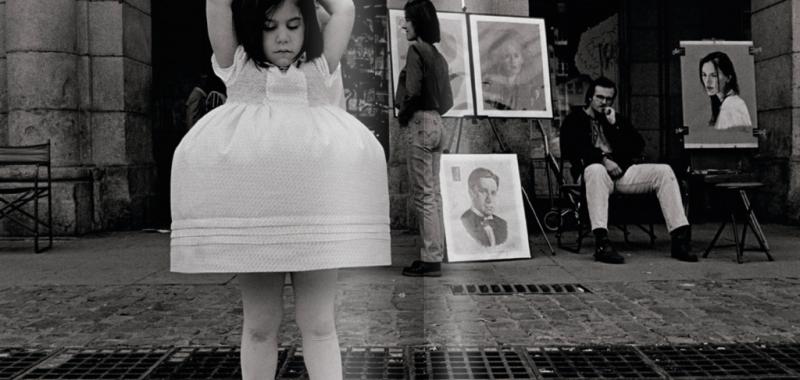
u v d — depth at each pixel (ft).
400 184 28.14
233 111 6.94
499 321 13.71
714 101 26.21
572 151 23.31
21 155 23.57
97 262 21.15
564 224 29.63
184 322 13.79
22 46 27.43
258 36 7.00
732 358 11.35
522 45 23.98
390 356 11.39
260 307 7.36
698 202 32.27
